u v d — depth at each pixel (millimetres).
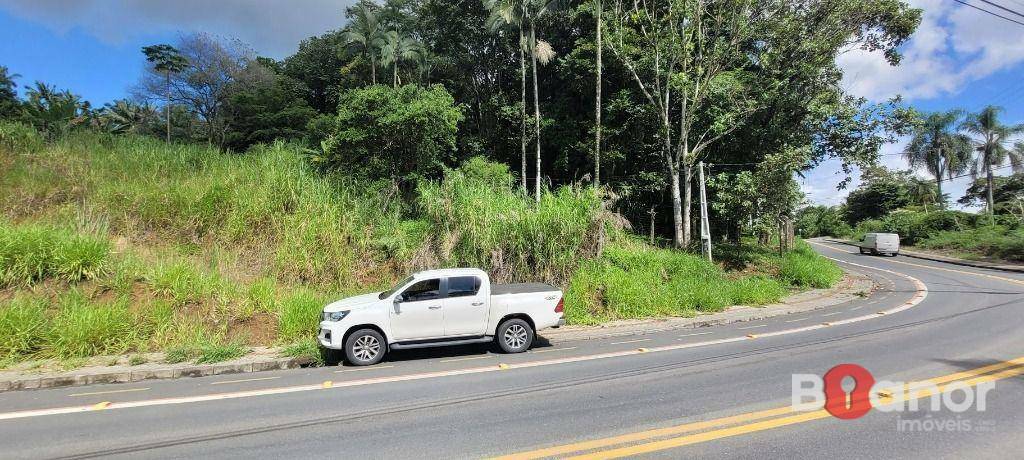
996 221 39188
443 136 17328
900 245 45375
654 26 20359
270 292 10758
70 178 13906
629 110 22547
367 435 4965
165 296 10094
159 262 10914
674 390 6266
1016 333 9352
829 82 21641
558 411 5562
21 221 11797
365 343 8391
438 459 4328
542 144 26641
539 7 21594
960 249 35469
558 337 10523
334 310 8445
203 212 13273
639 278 13961
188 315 9852
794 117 22469
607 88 24953
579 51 23000
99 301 9750
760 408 5477
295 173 15086
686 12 19562
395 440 4809
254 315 10266
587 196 14719
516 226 13312
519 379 7066
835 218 74625
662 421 5145
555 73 27672
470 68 28172
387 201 15328
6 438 5105
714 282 15430
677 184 20531
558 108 25469
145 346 8992
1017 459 4098
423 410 5734
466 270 9234
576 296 12570
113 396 6715
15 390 7180
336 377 7504
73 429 5359
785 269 19266
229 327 9828
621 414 5402
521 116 24125
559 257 13242
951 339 8938
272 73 39781
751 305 14648
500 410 5664
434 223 13859
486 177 19203
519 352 9078
